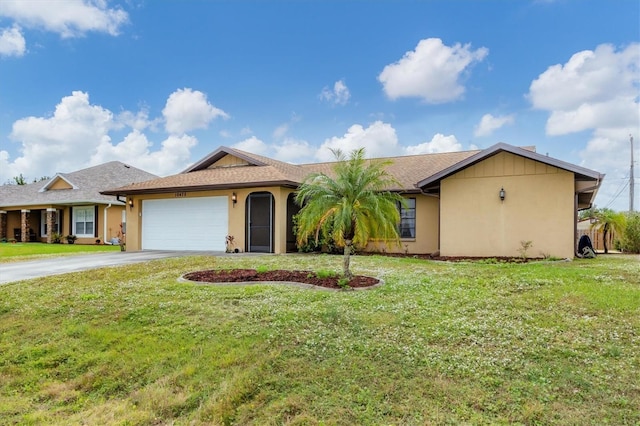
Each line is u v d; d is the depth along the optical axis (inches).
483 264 442.9
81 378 170.6
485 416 125.3
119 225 979.3
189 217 650.8
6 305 270.4
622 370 150.9
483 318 215.6
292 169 722.2
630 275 338.0
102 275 381.4
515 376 148.9
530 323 206.2
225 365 168.4
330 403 136.8
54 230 1015.6
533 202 505.0
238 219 610.9
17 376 175.3
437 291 282.8
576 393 135.9
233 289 294.8
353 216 319.6
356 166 327.9
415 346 178.1
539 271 363.9
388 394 140.3
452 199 542.3
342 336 192.2
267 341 189.2
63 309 256.2
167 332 208.2
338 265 429.1
